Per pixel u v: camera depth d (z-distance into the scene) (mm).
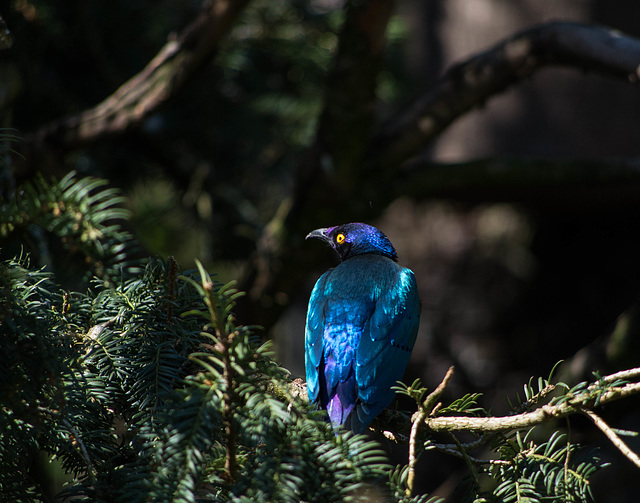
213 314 3248
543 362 14297
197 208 12172
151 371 4176
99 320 4438
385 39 9656
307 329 6562
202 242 13234
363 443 3506
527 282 14547
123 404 4254
